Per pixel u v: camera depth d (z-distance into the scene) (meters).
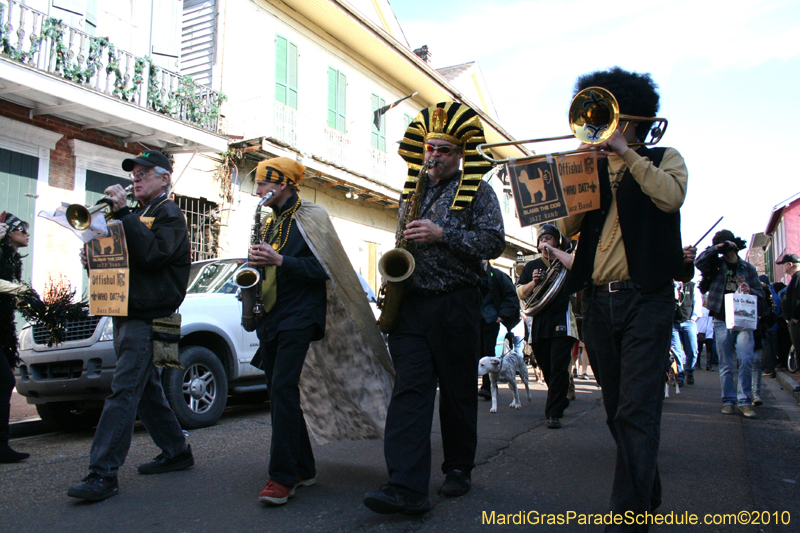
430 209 3.26
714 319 6.67
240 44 13.80
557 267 5.48
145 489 3.48
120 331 3.49
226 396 5.97
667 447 4.71
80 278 10.27
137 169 3.72
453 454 3.41
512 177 2.67
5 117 9.26
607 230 2.68
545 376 5.85
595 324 2.72
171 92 11.41
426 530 2.83
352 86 17.50
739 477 3.79
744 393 6.32
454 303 3.14
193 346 5.73
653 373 2.48
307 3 15.06
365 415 3.65
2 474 3.92
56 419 5.96
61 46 9.45
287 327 3.24
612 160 2.75
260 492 3.39
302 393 3.74
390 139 19.33
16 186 9.43
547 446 4.69
